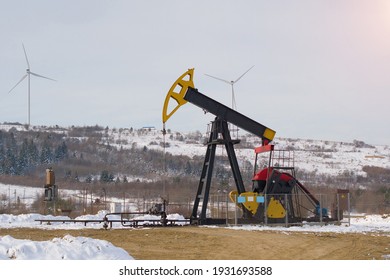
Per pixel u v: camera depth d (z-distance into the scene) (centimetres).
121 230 4759
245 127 5694
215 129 5625
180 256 3306
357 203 11369
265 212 5344
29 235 4306
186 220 5484
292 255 3397
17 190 18388
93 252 2861
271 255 3388
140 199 12900
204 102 5541
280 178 5547
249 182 14012
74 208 9412
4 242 2834
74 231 4684
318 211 5738
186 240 4034
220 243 3884
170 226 5288
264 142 5772
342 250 3616
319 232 4731
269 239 4119
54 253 2755
